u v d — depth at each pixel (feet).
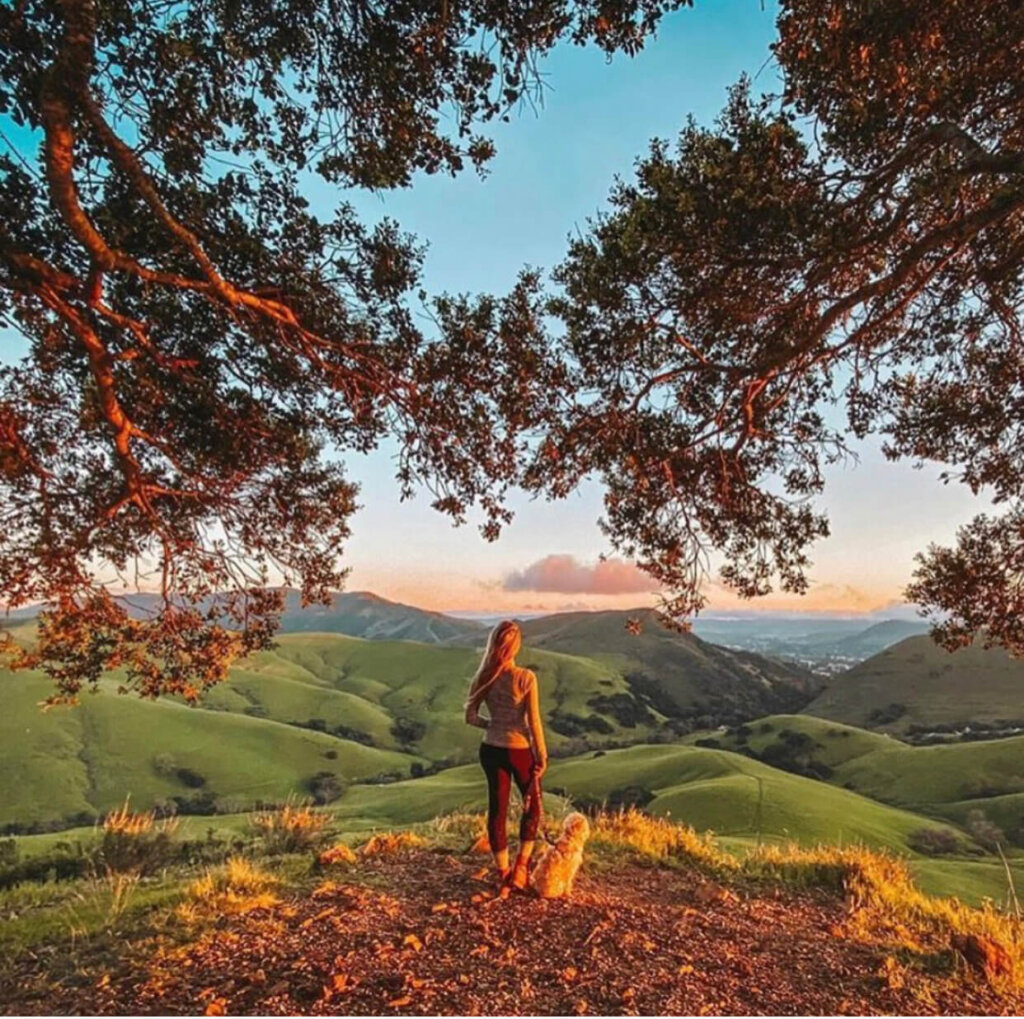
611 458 21.13
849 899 21.21
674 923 17.71
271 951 14.35
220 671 23.17
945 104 16.11
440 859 22.91
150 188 14.39
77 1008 12.09
